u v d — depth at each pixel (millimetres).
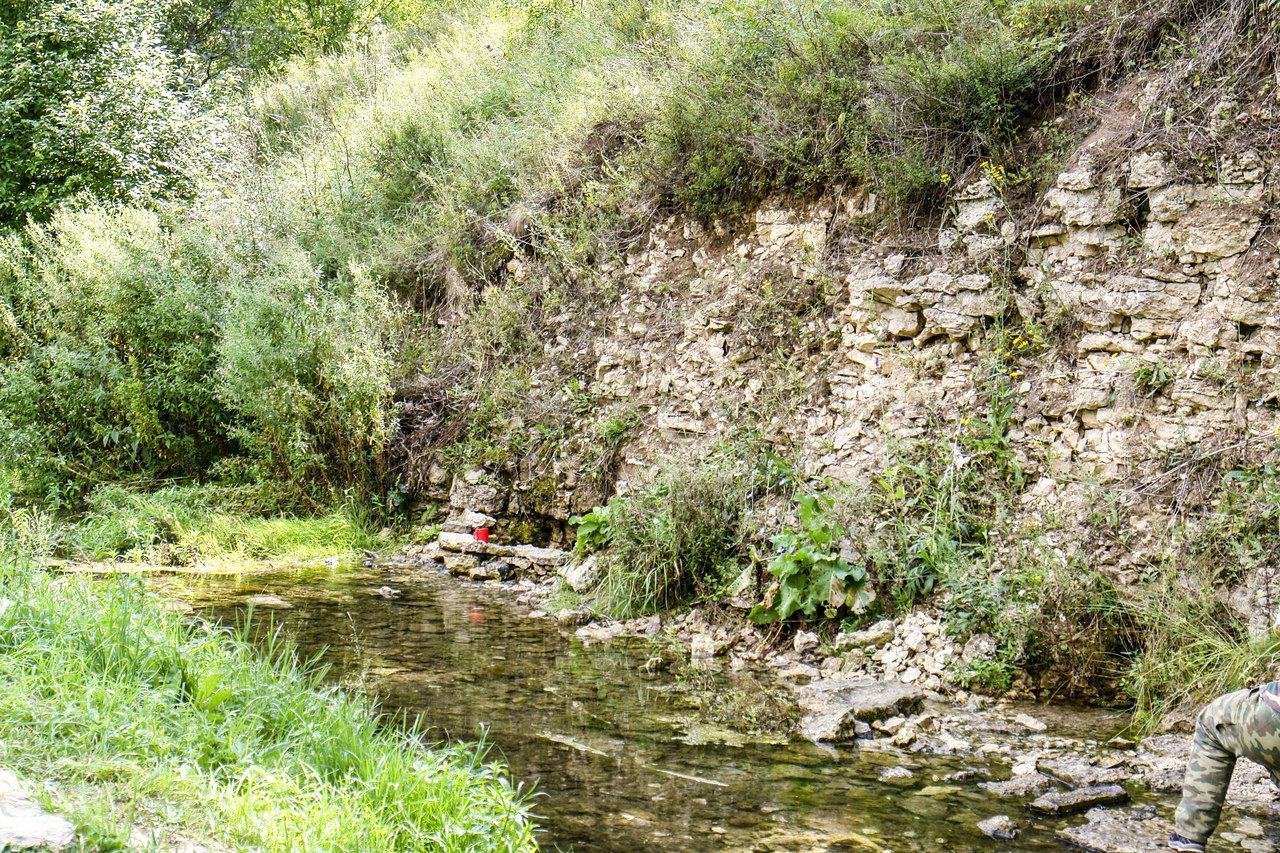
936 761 4512
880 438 6953
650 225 9555
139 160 14023
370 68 17297
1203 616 5160
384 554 8930
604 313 9430
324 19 21281
